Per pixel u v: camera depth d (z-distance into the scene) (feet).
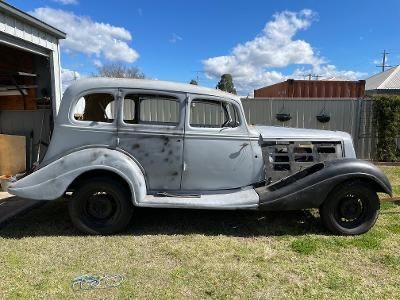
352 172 13.94
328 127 33.09
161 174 14.51
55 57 21.25
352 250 13.25
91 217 14.37
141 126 14.17
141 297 10.02
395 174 26.94
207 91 14.62
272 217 16.76
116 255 12.55
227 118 15.65
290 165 15.66
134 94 14.35
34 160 23.41
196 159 14.60
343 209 14.56
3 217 15.49
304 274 11.45
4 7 15.46
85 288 10.38
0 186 19.99
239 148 14.94
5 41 16.61
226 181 15.01
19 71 23.40
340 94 41.88
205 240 14.06
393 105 31.42
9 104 24.25
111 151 13.92
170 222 15.97
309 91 42.16
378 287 10.74
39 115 23.43
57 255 12.45
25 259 12.09
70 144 14.10
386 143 32.01
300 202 14.15
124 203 14.12
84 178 14.06
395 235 14.70
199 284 10.76
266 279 11.11
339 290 10.56
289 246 13.62
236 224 15.87
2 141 20.92
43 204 18.19
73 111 14.11
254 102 33.47
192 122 15.66
